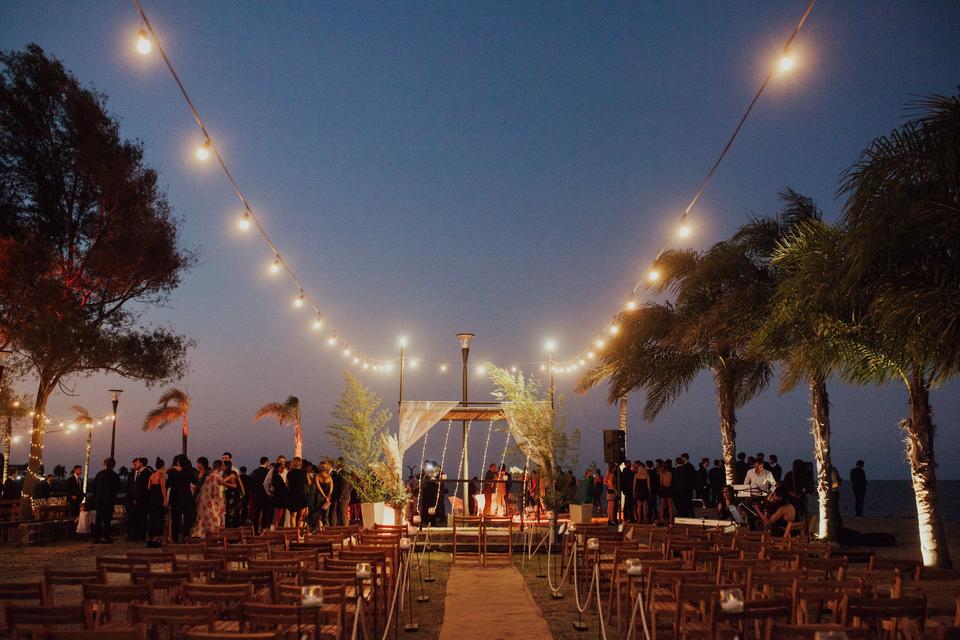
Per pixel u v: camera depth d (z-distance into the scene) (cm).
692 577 745
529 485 1814
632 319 2117
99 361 2153
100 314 2302
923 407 1344
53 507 2186
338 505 1966
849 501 5903
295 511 1727
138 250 2239
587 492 2011
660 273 2125
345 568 837
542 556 1664
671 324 2080
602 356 2161
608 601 1076
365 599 858
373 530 1247
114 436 2734
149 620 545
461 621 1003
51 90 2195
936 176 1032
